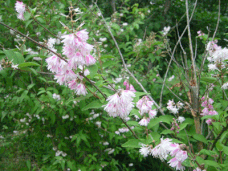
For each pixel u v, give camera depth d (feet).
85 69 5.29
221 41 20.01
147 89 15.74
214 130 6.14
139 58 13.15
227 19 20.98
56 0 11.35
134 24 14.67
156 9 21.33
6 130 17.60
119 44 14.94
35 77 10.19
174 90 14.35
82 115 11.34
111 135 11.44
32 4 11.57
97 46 7.72
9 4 10.98
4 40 11.18
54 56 4.76
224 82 6.53
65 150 12.73
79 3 13.74
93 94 5.50
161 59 19.17
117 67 12.96
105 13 23.31
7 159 15.44
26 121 13.08
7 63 6.57
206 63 13.99
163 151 4.50
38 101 9.61
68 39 4.10
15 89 10.86
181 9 22.43
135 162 14.33
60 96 9.88
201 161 4.73
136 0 23.11
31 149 15.56
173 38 23.65
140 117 6.06
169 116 5.99
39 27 10.40
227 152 4.77
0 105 11.49
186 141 6.27
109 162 13.46
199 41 20.94
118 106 4.76
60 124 11.90
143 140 5.63
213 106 6.73
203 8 24.81
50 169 12.59
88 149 12.48
